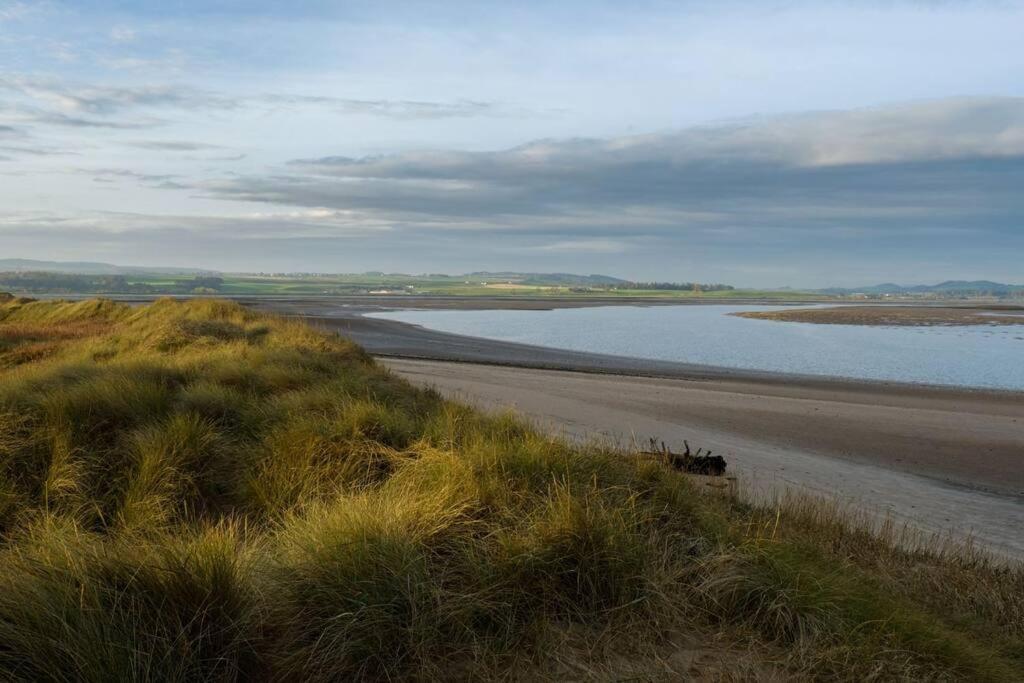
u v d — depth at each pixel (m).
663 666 3.38
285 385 10.18
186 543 3.76
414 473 5.64
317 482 5.97
